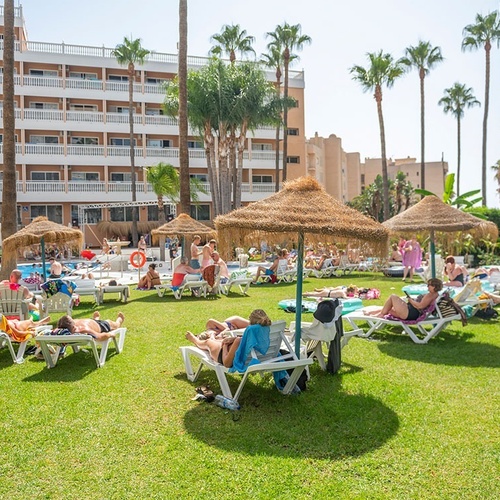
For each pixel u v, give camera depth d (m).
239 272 14.82
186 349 6.34
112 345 8.12
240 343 5.44
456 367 6.70
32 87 41.50
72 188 42.00
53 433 4.73
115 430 4.79
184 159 19.09
